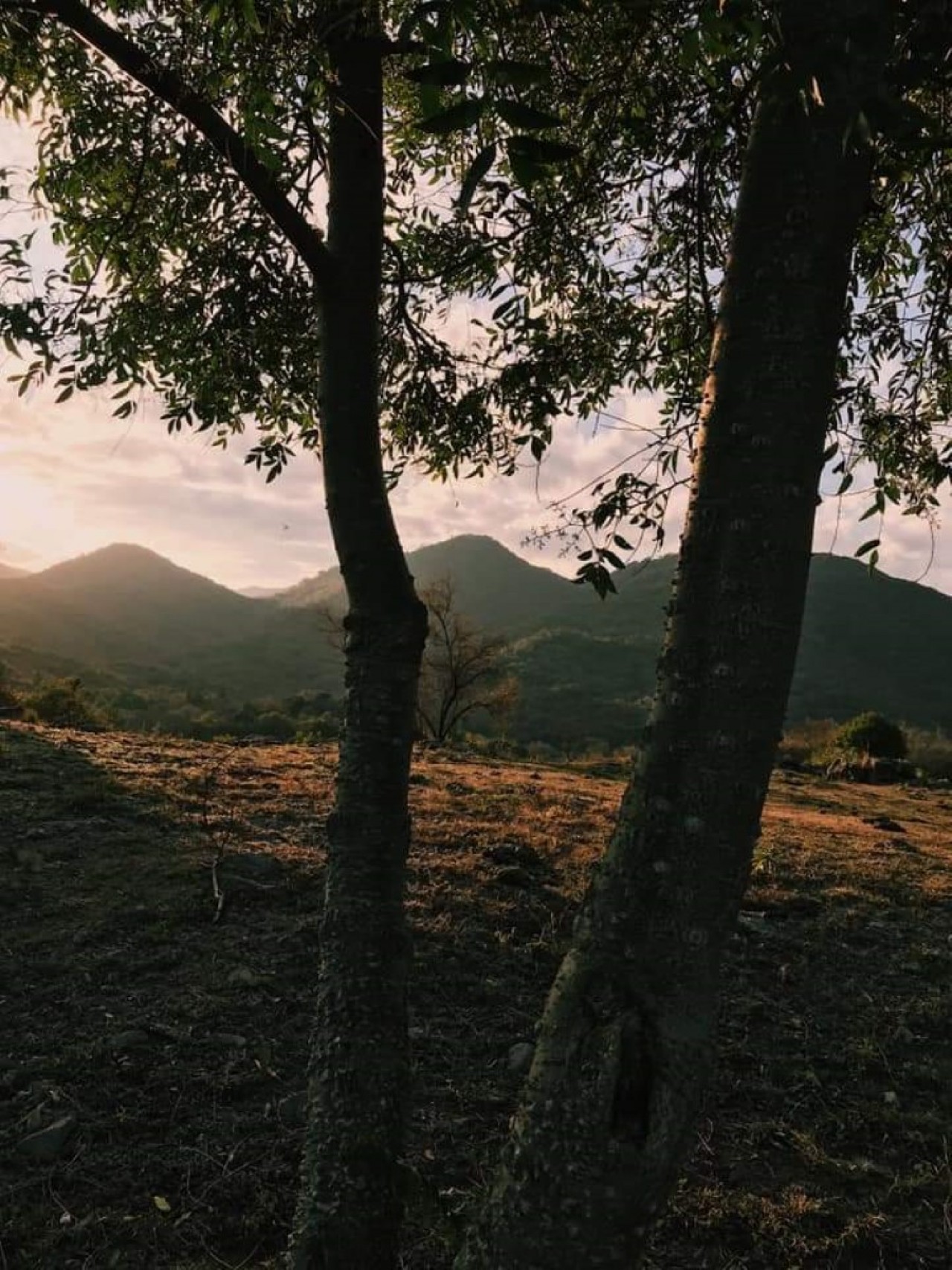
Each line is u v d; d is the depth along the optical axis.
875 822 15.12
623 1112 1.54
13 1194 3.82
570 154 1.21
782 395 1.57
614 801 13.89
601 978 1.61
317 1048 2.45
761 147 1.60
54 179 3.22
